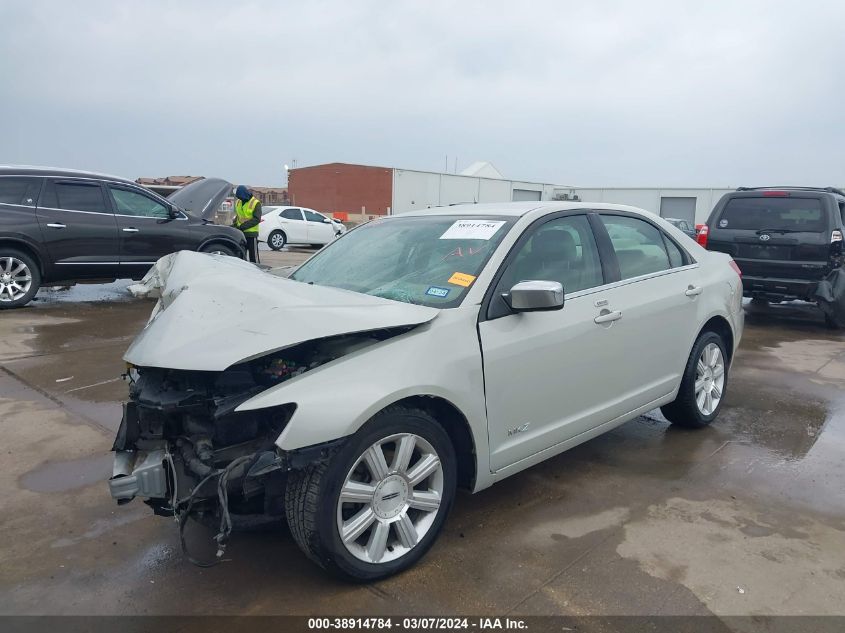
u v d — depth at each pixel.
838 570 3.02
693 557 3.12
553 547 3.19
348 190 48.00
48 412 5.04
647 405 4.28
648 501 3.70
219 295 3.18
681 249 4.73
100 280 10.02
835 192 9.27
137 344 2.99
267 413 2.83
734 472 4.11
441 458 3.05
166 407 2.73
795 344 8.03
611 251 4.07
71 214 9.45
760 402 5.61
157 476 2.81
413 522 3.05
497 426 3.27
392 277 3.64
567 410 3.66
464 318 3.17
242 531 3.02
